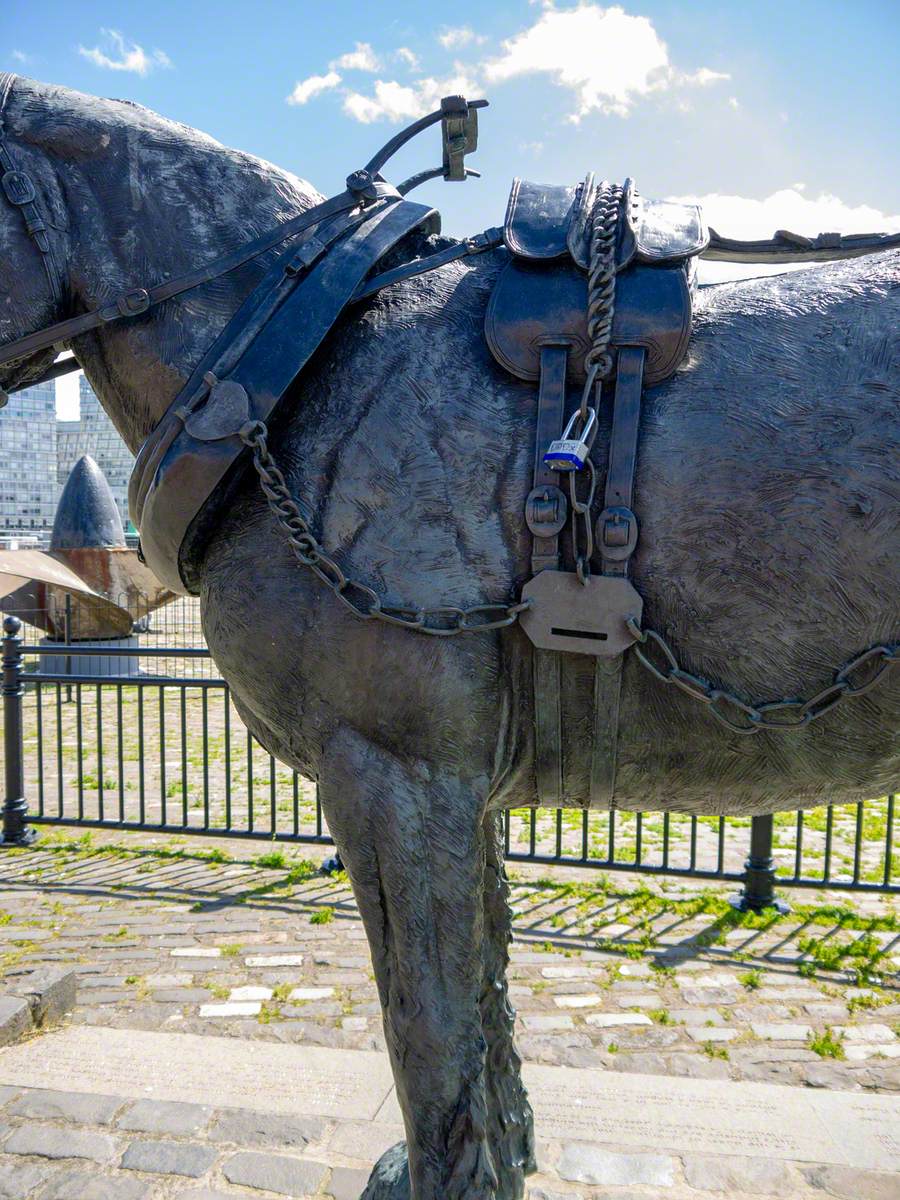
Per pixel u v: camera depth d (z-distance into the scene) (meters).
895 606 1.39
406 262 1.72
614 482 1.43
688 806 1.66
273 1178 2.36
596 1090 2.80
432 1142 1.57
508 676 1.52
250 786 5.99
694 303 1.52
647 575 1.44
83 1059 3.01
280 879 5.55
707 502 1.42
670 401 1.45
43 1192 2.31
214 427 1.52
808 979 4.23
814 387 1.42
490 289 1.61
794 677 1.44
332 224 1.68
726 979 4.22
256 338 1.59
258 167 1.76
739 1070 3.41
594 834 6.45
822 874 5.58
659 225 1.56
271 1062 2.99
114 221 1.71
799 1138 2.56
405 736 1.52
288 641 1.53
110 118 1.74
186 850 6.09
